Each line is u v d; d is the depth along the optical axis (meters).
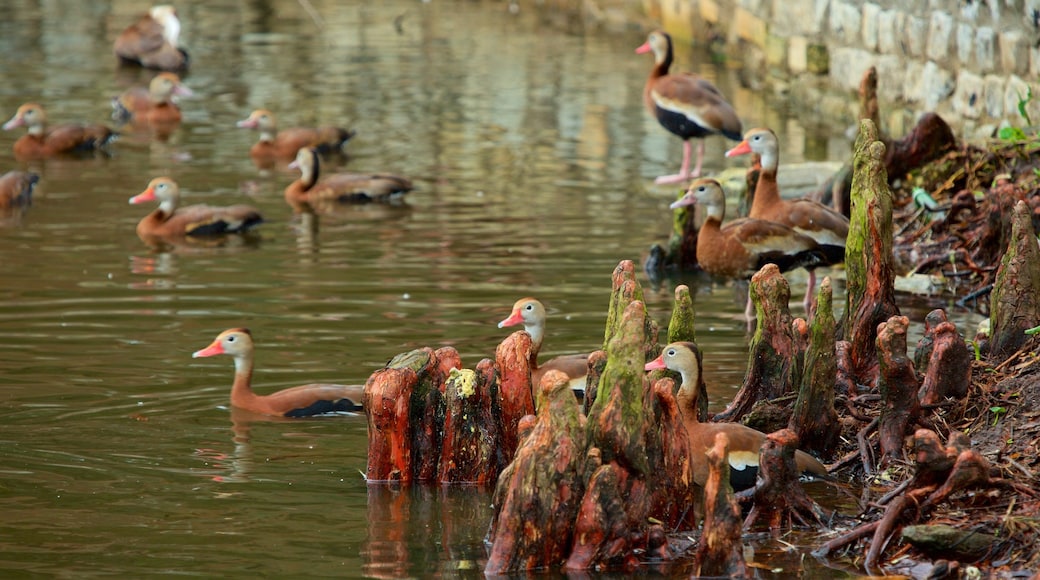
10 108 27.41
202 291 15.29
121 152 24.05
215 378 12.39
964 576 8.21
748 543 8.87
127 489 9.79
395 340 13.43
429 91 29.75
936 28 22.62
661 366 10.06
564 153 24.03
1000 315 10.95
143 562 8.55
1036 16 19.39
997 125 20.41
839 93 26.75
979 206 16.42
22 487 9.77
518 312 12.36
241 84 30.62
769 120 26.44
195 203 20.31
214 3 43.03
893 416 10.02
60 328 13.74
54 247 17.38
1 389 11.88
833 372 10.13
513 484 8.38
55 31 37.59
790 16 28.98
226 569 8.45
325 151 24.12
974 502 8.91
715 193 15.13
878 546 8.49
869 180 11.34
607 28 39.00
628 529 8.49
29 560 8.56
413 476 10.16
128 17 40.16
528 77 31.31
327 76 31.56
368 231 18.53
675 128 22.00
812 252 15.08
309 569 8.46
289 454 10.63
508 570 8.36
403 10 42.31
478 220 19.17
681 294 10.66
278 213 19.78
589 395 10.02
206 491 9.79
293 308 14.61
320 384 11.94
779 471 9.05
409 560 8.61
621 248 17.55
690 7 35.25
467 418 10.03
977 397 10.26
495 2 43.78
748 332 13.92
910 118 23.52
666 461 9.14
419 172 22.62
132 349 13.12
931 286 15.29
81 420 11.20
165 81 26.64
